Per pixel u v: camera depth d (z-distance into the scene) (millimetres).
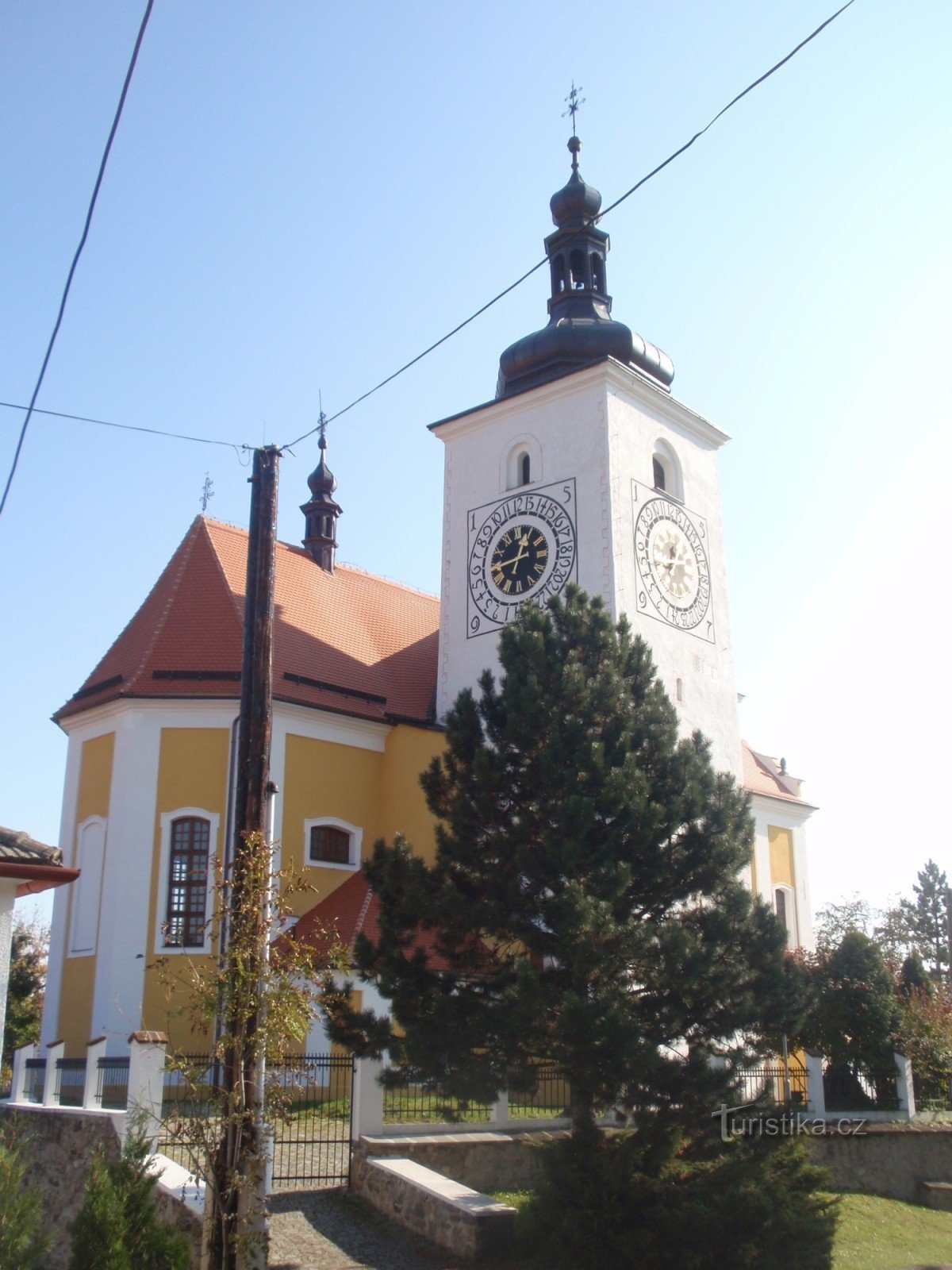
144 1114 15414
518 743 18625
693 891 18328
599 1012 15820
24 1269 12109
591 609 20422
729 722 34375
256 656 14750
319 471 39062
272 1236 16688
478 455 35531
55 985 29422
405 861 18562
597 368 32844
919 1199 24828
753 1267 15211
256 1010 13406
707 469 36719
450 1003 16984
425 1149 19094
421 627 38938
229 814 18438
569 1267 15531
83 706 30922
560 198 37125
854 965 29250
